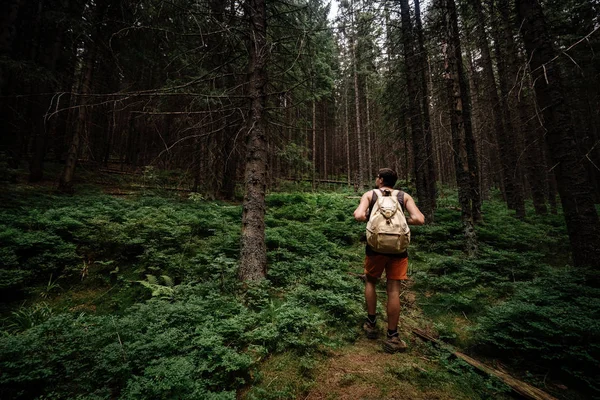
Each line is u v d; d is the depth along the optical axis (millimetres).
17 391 2131
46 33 9758
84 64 10188
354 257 5824
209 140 5602
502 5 7020
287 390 2277
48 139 11875
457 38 7199
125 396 2033
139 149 13359
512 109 10852
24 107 10180
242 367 2395
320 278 4363
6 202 6789
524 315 3010
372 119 19984
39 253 4562
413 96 8359
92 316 3346
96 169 13930
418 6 9125
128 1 5887
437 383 2375
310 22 5258
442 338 3223
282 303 3652
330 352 2814
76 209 6652
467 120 8102
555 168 4398
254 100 4434
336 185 25469
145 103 4707
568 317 2832
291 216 8555
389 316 2906
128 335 2736
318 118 21891
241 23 4734
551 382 2467
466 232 5945
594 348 2533
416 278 4816
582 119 14781
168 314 3033
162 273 4477
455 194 15500
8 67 6902
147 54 8844
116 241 5086
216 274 4227
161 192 10047
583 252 4086
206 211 7871
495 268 5180
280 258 5258
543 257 5859
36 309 3504
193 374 2236
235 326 2857
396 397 2201
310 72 5703
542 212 10562
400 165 15258
